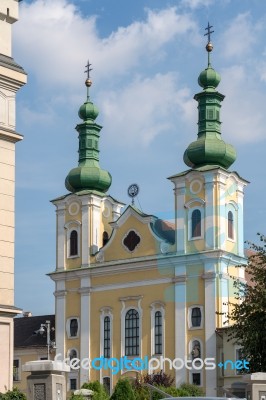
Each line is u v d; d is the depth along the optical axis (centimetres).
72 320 8281
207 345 7350
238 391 3825
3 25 3547
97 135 8931
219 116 8112
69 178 8769
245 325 4178
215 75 8112
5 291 3391
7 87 3512
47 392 2562
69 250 8519
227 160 7925
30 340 8950
